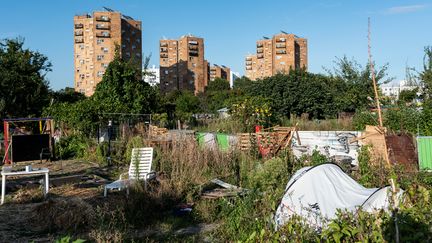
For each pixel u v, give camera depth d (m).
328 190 7.11
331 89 26.66
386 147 12.80
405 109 16.52
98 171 15.16
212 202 9.32
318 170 7.45
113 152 18.19
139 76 29.89
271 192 8.05
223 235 7.49
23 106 32.38
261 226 6.71
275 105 32.50
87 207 8.46
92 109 21.16
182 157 12.16
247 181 11.16
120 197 9.33
